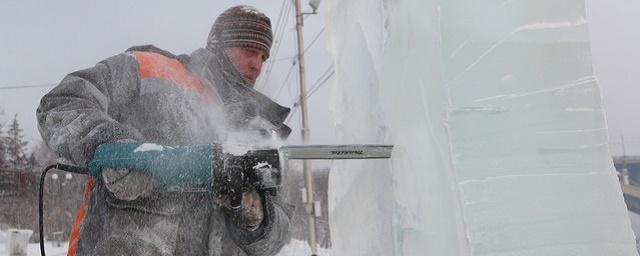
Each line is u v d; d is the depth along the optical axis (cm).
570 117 81
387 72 101
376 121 107
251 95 132
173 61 121
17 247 782
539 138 80
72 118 96
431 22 83
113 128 97
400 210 96
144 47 125
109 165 92
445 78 79
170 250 104
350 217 116
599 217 79
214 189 89
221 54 131
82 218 109
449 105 79
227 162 89
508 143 79
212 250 108
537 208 78
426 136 87
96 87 104
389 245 101
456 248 80
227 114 121
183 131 110
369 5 110
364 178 111
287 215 123
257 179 90
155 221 103
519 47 82
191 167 90
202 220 106
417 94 89
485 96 80
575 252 77
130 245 102
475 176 77
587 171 80
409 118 92
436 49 81
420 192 90
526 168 79
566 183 79
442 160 82
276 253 118
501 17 82
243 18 136
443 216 83
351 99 118
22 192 1230
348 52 119
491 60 81
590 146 81
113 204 104
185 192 96
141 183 93
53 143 96
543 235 77
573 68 83
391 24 100
